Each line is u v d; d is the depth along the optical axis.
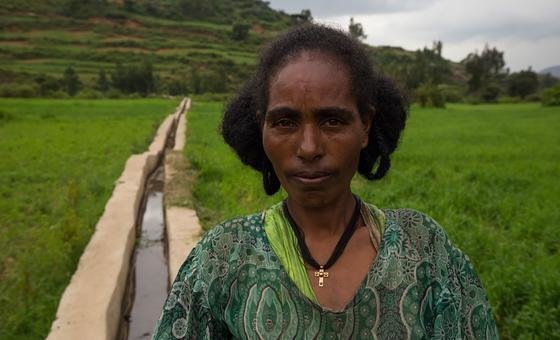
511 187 10.58
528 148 17.22
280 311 1.29
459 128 26.38
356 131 1.30
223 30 108.69
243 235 1.39
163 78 77.12
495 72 107.94
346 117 1.27
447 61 129.00
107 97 61.06
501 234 7.36
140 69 70.31
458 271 1.42
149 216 9.62
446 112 42.75
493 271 5.25
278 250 1.34
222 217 8.26
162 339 1.37
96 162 14.66
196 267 1.39
